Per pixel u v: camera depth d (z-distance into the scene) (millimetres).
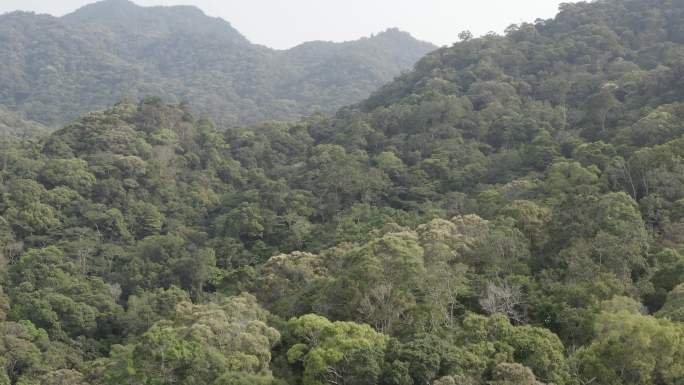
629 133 70562
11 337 54094
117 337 63531
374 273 41781
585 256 43531
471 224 52375
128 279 73688
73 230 81062
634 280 44031
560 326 39125
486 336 35125
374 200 86938
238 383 33344
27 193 83750
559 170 64250
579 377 31922
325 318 40812
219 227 84750
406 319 41219
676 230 48531
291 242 79000
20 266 71562
